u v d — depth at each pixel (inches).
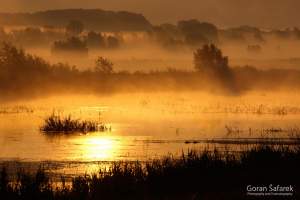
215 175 1493.6
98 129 2910.9
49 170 1854.1
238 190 1408.7
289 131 2787.9
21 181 1441.9
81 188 1402.6
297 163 1578.5
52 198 1362.0
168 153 2091.5
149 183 1453.0
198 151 2129.7
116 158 2055.9
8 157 2097.7
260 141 2418.8
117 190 1395.2
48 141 2503.7
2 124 3154.5
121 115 3718.0
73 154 2161.7
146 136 2652.6
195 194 1364.4
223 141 2438.5
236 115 3708.2
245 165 1572.3
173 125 3110.2
